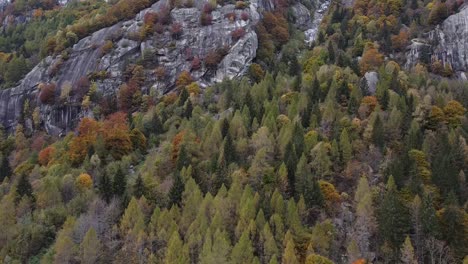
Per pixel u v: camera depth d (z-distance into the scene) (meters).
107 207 89.62
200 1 179.50
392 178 84.94
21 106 177.88
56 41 193.88
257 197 82.69
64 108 165.50
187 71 160.12
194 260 76.62
